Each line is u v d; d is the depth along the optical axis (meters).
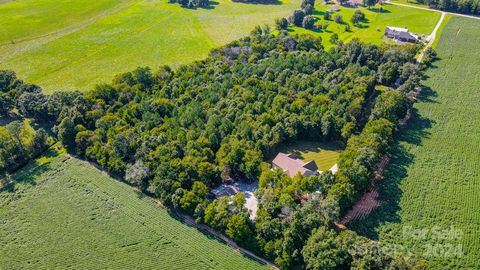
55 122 156.88
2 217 114.62
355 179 114.56
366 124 143.88
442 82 185.12
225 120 140.75
